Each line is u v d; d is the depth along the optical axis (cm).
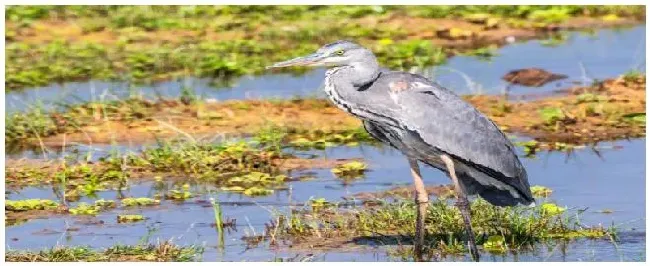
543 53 2362
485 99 1883
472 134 1113
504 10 2866
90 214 1284
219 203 1327
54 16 2822
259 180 1423
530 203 1138
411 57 2278
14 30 2661
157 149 1523
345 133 1681
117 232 1211
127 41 2559
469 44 2516
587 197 1330
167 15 2861
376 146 1630
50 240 1183
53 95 2008
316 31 2581
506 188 1141
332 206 1295
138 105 1839
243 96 1983
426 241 1154
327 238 1173
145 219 1262
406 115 1103
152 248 1130
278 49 2431
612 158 1524
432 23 2742
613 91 1908
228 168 1491
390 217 1216
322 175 1461
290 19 2808
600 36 2558
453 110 1114
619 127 1692
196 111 1820
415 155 1127
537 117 1761
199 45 2464
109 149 1611
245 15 2859
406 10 2880
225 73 2228
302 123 1753
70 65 2275
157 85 2117
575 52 2361
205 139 1645
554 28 2683
